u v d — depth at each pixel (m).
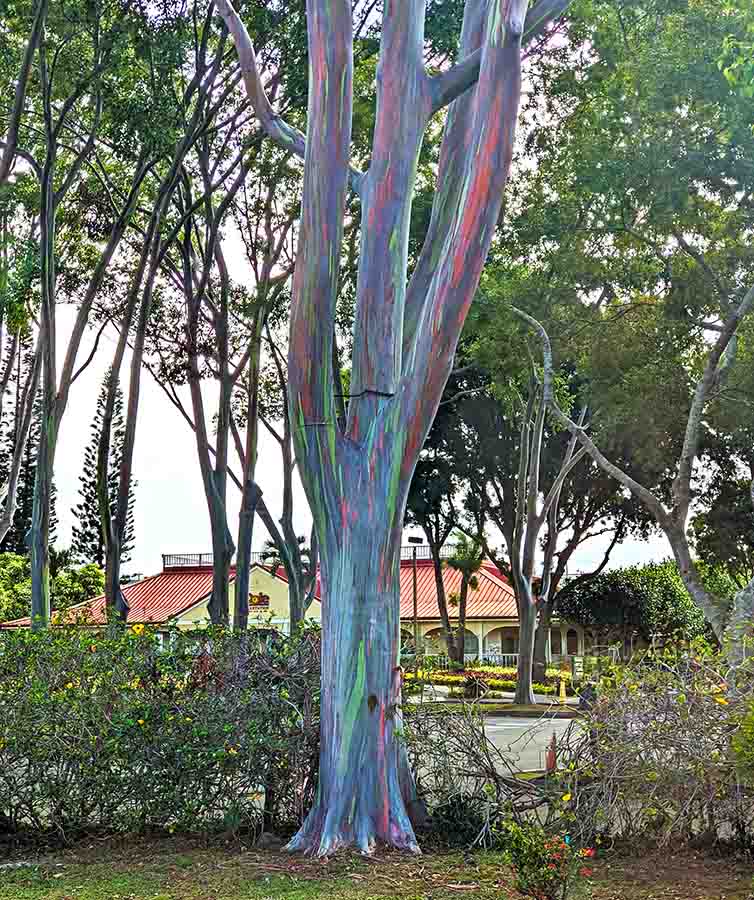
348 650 8.85
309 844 8.66
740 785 7.96
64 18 17.94
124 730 8.87
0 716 8.84
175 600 51.78
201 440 22.02
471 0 10.12
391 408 9.05
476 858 8.28
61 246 23.52
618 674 8.36
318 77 8.87
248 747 8.95
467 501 35.84
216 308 22.69
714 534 31.00
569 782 8.20
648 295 17.56
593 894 7.08
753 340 16.95
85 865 8.20
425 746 8.94
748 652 8.36
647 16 15.93
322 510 9.02
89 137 20.69
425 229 19.23
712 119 14.74
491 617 54.94
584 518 37.09
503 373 21.31
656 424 19.00
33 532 19.88
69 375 20.50
